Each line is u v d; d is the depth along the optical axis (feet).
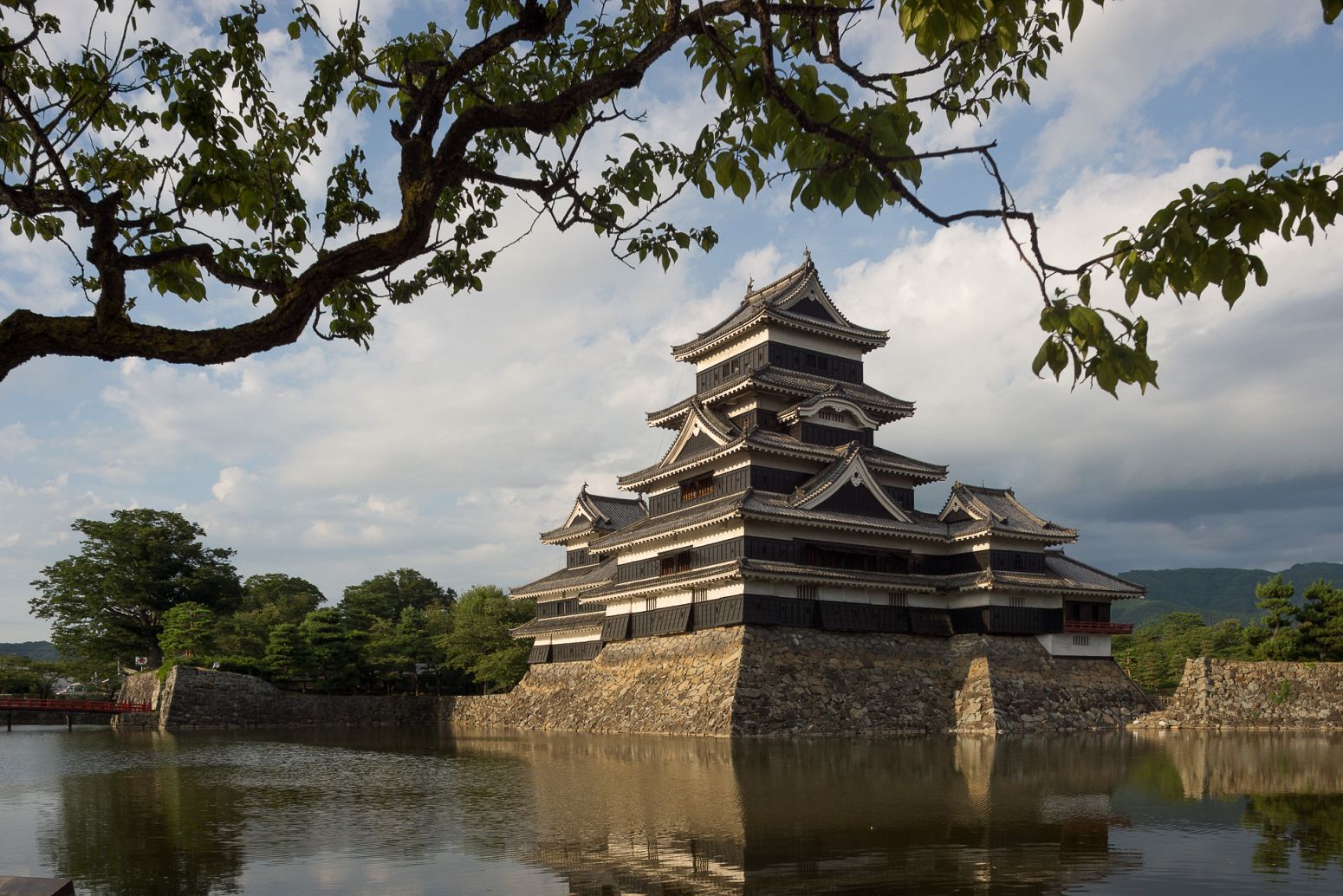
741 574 175.73
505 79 43.24
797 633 184.14
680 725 178.50
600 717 207.72
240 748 177.17
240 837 72.38
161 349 27.22
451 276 47.19
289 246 44.55
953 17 22.16
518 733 215.92
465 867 59.77
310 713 271.90
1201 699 190.70
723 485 203.51
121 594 307.17
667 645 199.31
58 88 40.83
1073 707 195.21
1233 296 20.59
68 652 322.34
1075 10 21.42
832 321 224.53
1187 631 398.83
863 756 130.41
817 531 193.47
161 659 317.22
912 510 221.25
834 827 71.97
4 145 42.04
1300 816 75.72
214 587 324.39
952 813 78.02
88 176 44.62
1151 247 20.93
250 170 42.45
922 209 24.06
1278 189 20.01
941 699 192.03
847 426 215.31
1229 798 86.02
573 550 276.41
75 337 27.09
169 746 183.32
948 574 208.95
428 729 250.57
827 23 25.90
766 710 169.78
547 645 258.37
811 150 25.11
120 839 72.18
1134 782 98.94
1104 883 53.01
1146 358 21.12
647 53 28.89
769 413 212.64
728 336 221.66
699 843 66.13
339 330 45.47
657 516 223.30
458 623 348.38
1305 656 204.44
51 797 99.81
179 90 41.11
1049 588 200.34
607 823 75.56
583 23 41.14
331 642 291.17
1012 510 215.72
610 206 39.55
